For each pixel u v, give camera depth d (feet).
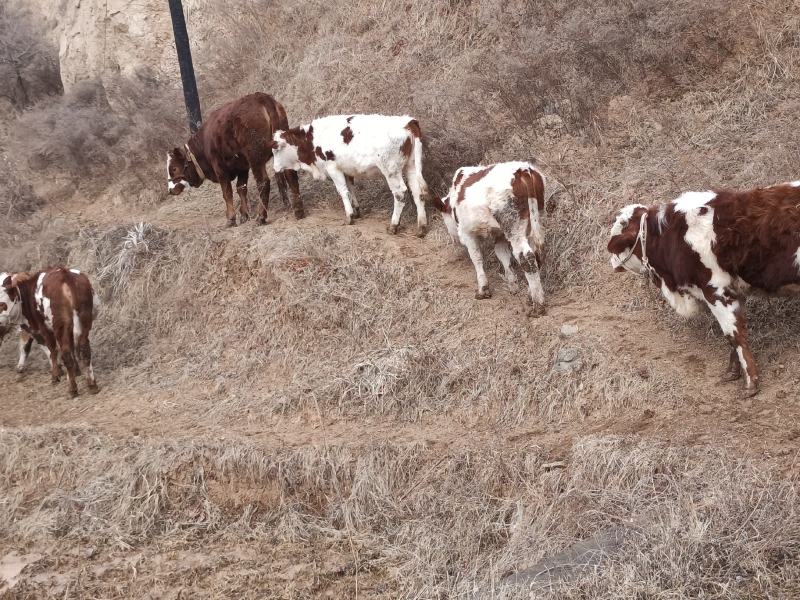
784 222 21.15
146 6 59.06
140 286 37.22
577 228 30.19
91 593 22.00
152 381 32.42
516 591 17.97
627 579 17.08
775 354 23.48
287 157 36.01
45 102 61.26
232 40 53.98
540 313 27.99
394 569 20.88
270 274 33.47
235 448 25.50
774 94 31.96
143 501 25.12
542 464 22.21
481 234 28.91
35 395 33.76
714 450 20.70
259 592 21.03
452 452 23.63
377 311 30.40
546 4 40.19
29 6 74.74
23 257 42.45
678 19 34.91
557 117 35.53
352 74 44.57
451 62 41.93
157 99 51.26
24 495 26.81
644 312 26.76
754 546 17.26
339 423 26.76
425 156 36.68
